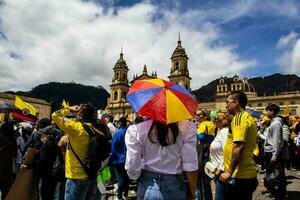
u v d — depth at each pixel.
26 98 76.88
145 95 3.21
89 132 5.03
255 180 4.26
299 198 7.93
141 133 3.22
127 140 3.27
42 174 6.45
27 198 6.16
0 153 7.90
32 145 8.27
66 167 5.10
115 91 92.62
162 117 3.04
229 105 4.61
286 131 7.80
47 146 6.44
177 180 3.20
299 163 13.10
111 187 9.35
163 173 3.18
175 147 3.21
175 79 80.12
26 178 6.25
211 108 85.00
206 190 6.66
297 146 13.02
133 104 3.24
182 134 3.24
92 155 4.98
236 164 4.04
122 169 8.04
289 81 185.62
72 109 5.28
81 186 4.96
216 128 7.07
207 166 5.00
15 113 14.98
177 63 81.62
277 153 7.06
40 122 7.86
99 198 6.35
